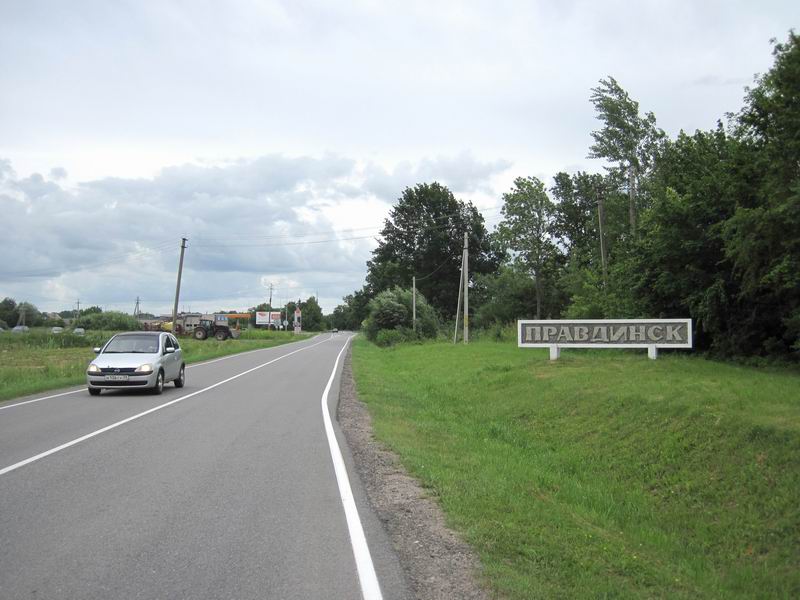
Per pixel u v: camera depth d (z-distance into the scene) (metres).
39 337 52.50
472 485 7.80
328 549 5.30
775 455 9.15
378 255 90.25
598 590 4.69
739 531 7.90
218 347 48.03
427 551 5.29
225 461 8.84
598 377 16.81
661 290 22.03
